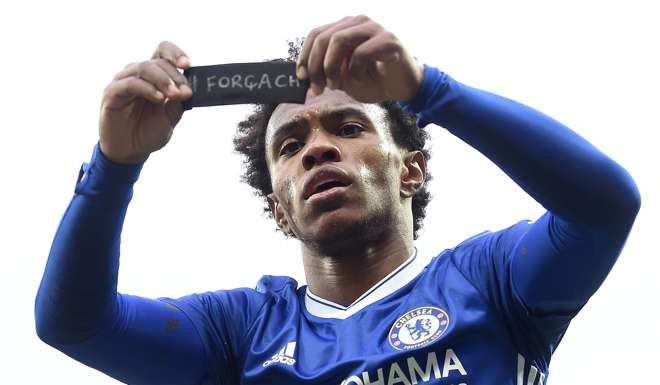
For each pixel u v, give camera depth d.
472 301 7.17
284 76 6.52
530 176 6.70
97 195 7.06
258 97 6.51
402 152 7.98
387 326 7.20
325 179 7.53
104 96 6.64
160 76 6.52
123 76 6.60
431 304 7.25
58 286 7.20
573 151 6.69
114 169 6.99
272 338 7.53
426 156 8.49
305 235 7.58
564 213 6.76
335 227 7.47
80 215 7.09
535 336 7.16
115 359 7.54
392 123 7.93
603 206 6.71
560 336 7.33
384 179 7.64
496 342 7.05
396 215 7.70
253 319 7.77
